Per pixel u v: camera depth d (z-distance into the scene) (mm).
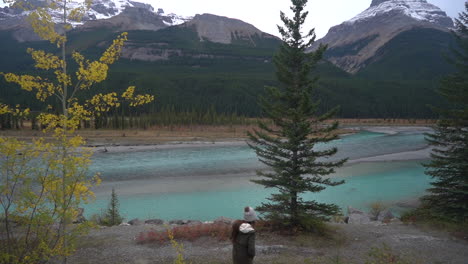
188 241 11984
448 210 15273
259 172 14062
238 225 6543
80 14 9594
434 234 12930
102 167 43812
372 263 9844
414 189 30328
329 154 13188
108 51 9078
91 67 8828
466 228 13469
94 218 18531
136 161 49406
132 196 28172
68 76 8977
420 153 55000
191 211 23812
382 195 28203
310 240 12055
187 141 81812
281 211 13344
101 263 10031
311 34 13469
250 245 6301
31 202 7668
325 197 27672
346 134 107438
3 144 7305
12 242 8266
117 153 59594
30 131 81938
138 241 11938
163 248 11328
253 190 30422
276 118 13531
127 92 9258
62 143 8125
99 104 9055
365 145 69688
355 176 36656
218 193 29266
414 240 12094
